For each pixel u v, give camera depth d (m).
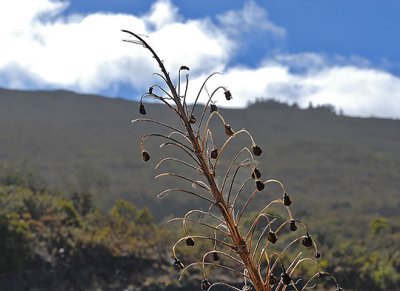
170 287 26.69
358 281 30.12
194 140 3.66
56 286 26.47
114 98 142.12
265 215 3.65
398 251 35.28
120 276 27.78
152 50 3.67
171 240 30.14
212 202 3.64
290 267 3.67
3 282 25.92
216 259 3.69
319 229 40.50
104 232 30.39
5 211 29.86
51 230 29.19
